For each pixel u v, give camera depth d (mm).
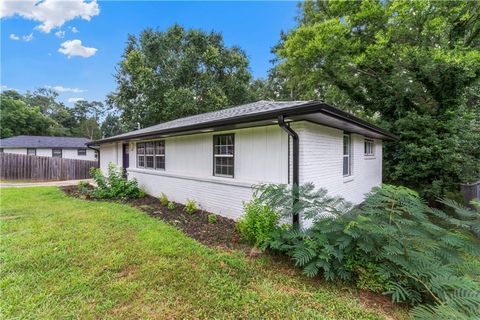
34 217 5762
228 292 2799
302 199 3979
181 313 2447
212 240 4410
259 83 24984
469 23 8633
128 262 3463
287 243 3578
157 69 19250
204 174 6648
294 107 3797
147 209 6758
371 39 10062
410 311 2395
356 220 3047
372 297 2730
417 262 2623
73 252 3766
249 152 5410
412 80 8594
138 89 18000
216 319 2371
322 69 11109
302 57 10883
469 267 2752
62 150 24094
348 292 2826
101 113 47844
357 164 7531
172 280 3021
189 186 7141
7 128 29312
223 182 5922
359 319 2365
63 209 6613
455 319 1907
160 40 18969
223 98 19312
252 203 4566
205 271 3252
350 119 4699
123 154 12570
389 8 8977
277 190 3998
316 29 10062
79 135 42625
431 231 2969
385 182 9875
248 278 3107
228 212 5828
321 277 3137
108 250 3855
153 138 8906
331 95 13914
